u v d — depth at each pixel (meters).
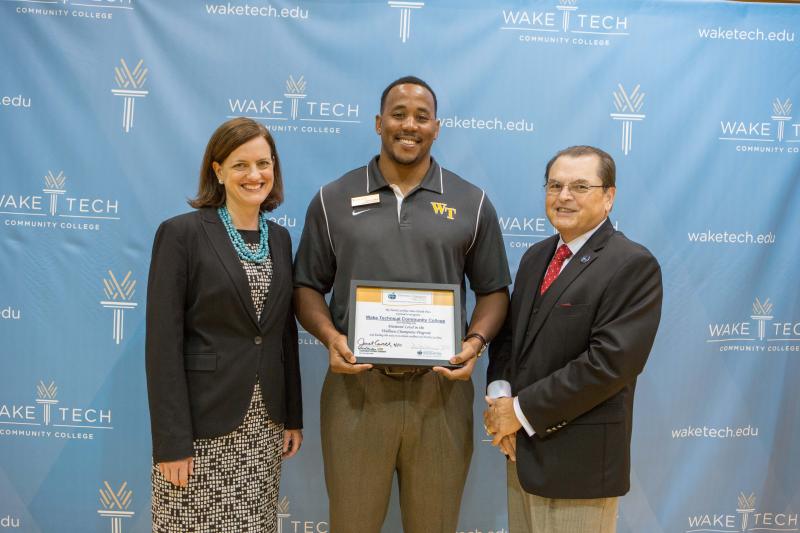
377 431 1.81
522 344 1.75
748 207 2.29
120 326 2.23
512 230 2.27
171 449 1.61
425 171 1.92
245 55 2.20
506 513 2.31
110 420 2.24
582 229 1.70
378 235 1.83
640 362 1.57
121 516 2.26
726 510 2.32
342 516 1.84
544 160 2.25
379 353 1.71
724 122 2.27
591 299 1.61
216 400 1.68
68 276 2.21
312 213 1.95
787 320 2.31
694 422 2.31
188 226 1.69
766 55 2.27
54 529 2.25
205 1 2.18
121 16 2.17
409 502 1.88
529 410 1.62
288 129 2.22
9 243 2.20
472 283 1.98
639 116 2.26
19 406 2.22
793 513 2.34
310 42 2.21
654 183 2.27
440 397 1.84
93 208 2.21
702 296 2.29
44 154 2.19
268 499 1.79
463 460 1.88
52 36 2.17
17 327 2.21
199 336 1.70
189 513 1.68
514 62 2.23
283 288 1.78
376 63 2.21
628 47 2.25
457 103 2.23
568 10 2.23
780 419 2.33
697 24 2.25
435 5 2.21
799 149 2.29
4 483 2.23
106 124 2.19
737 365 2.31
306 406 2.28
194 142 2.20
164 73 2.19
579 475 1.60
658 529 2.31
